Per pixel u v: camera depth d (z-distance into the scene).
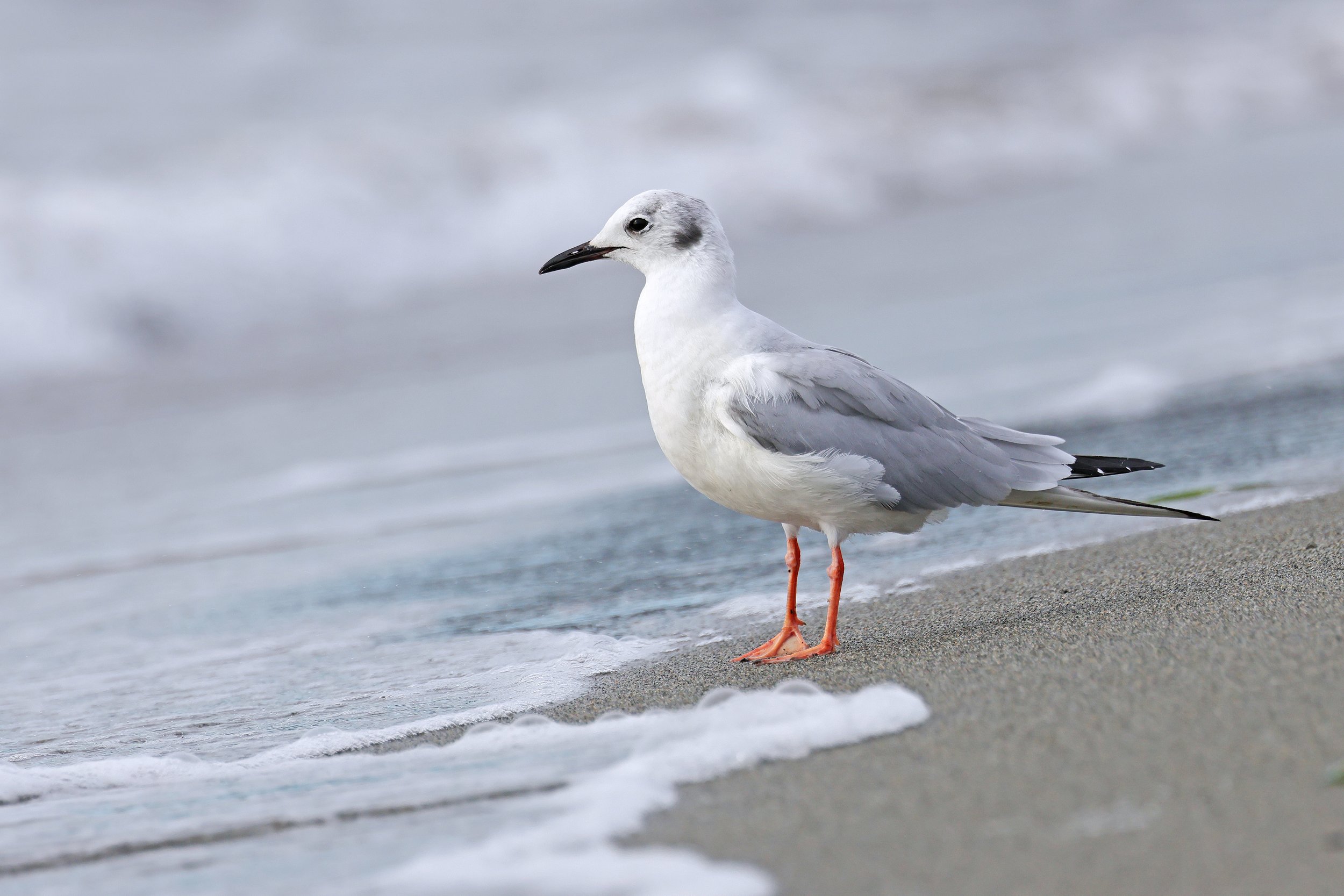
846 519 8.24
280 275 26.58
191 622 10.26
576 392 18.05
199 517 13.71
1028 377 15.74
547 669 8.25
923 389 15.46
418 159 29.86
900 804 5.11
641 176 31.31
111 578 11.84
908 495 8.21
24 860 5.41
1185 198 28.75
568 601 9.98
